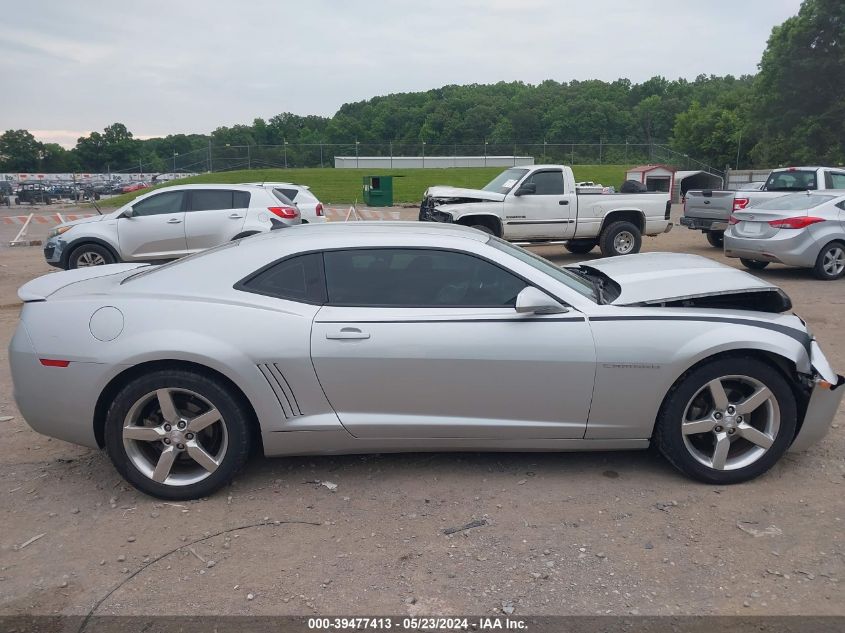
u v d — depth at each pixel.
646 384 3.62
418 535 3.29
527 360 3.58
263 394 3.56
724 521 3.38
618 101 104.50
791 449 3.87
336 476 3.92
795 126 43.41
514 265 3.77
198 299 3.64
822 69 40.41
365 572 2.99
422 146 57.44
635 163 51.75
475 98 106.81
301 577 2.96
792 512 3.46
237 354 3.50
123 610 2.76
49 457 4.26
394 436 3.69
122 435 3.56
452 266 3.76
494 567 3.02
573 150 54.31
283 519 3.46
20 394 3.65
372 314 3.63
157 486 3.61
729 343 3.57
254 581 2.94
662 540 3.21
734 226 11.23
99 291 3.80
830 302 8.75
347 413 3.65
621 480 3.83
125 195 43.47
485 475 3.91
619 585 2.88
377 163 57.03
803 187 13.71
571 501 3.60
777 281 10.50
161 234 10.78
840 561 3.03
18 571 3.04
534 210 12.11
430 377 3.60
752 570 2.97
